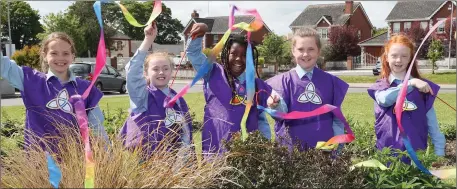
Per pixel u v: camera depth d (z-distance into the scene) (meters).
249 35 3.02
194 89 16.58
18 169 2.65
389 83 3.41
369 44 38.44
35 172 2.62
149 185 2.55
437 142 3.34
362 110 9.99
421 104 3.31
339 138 2.95
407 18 38.44
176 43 55.50
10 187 2.58
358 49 39.66
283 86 3.33
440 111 9.55
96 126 3.21
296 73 3.35
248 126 3.17
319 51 3.33
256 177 2.70
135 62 3.12
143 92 3.19
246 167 2.74
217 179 2.71
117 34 43.56
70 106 3.15
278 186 2.63
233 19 2.95
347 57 37.22
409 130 3.29
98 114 3.27
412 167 3.00
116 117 5.98
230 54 3.18
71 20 33.59
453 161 4.97
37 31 43.19
